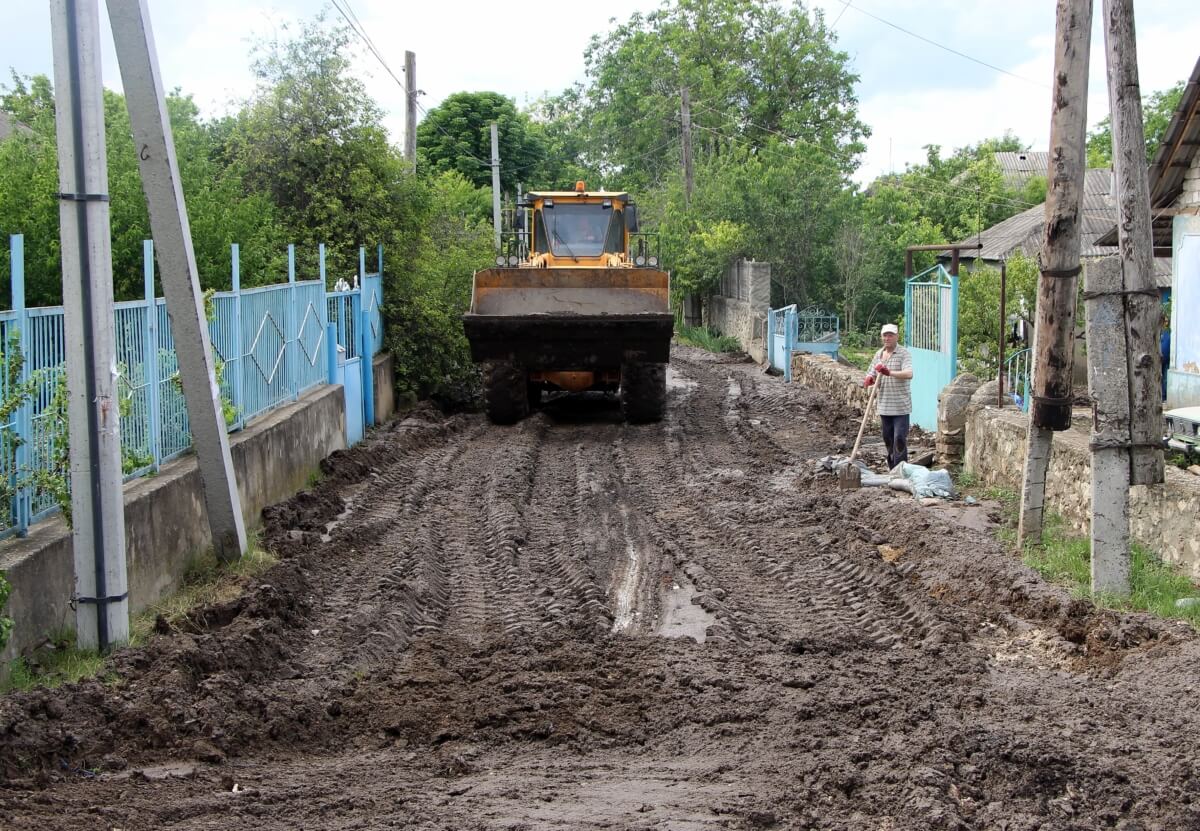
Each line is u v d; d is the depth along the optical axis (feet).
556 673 24.00
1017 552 33.24
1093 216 106.32
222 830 16.15
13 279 24.80
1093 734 19.61
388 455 50.60
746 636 26.71
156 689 21.20
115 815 16.53
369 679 23.71
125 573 24.77
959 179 146.72
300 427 42.98
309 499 40.16
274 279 57.41
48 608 24.16
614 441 57.11
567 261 67.92
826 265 116.78
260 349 41.65
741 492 43.37
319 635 26.68
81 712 20.08
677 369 96.32
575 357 59.57
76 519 24.20
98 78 24.11
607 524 38.93
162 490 29.50
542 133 197.47
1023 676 23.71
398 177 70.08
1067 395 33.45
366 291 61.00
